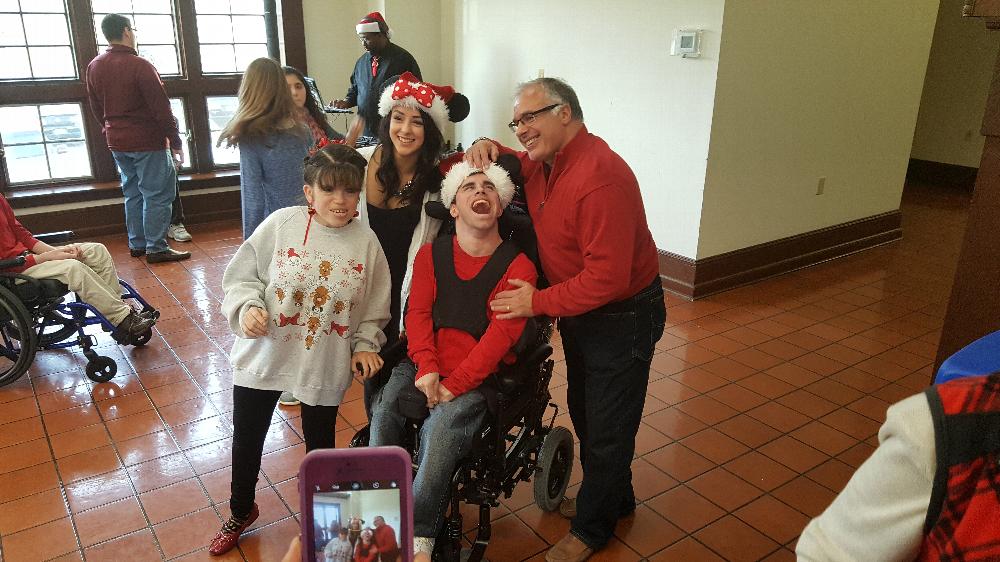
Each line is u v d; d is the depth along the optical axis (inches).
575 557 81.9
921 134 320.2
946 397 27.6
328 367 73.7
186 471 99.6
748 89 162.9
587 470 80.8
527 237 75.5
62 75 196.7
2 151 190.2
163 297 161.8
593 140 71.0
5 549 83.9
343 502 35.6
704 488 98.9
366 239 73.4
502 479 74.1
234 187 225.1
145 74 171.0
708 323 157.3
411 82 75.8
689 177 166.2
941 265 203.0
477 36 216.5
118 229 206.8
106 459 101.9
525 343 69.5
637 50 170.2
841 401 124.0
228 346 138.5
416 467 69.7
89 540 85.7
